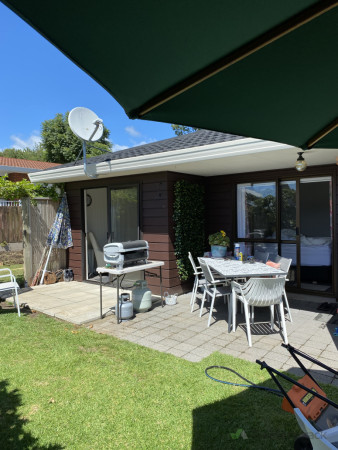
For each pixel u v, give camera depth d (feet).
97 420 7.91
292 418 7.88
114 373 10.18
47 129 83.05
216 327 14.44
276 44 3.43
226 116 4.91
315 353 11.51
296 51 3.56
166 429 7.55
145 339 13.10
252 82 4.06
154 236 20.56
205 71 3.64
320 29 3.23
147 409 8.32
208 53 3.39
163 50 3.22
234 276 13.30
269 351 11.75
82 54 3.09
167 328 14.38
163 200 19.98
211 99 4.32
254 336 13.25
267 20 3.03
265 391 9.04
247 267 15.08
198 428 7.57
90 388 9.34
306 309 16.81
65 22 2.72
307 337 13.04
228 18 2.93
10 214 26.30
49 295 20.84
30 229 24.03
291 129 5.78
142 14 2.74
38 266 24.63
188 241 21.24
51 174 22.99
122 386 9.41
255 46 3.34
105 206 28.02
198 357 11.36
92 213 27.20
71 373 10.22
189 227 21.30
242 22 3.01
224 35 3.16
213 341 12.78
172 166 18.10
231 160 16.53
